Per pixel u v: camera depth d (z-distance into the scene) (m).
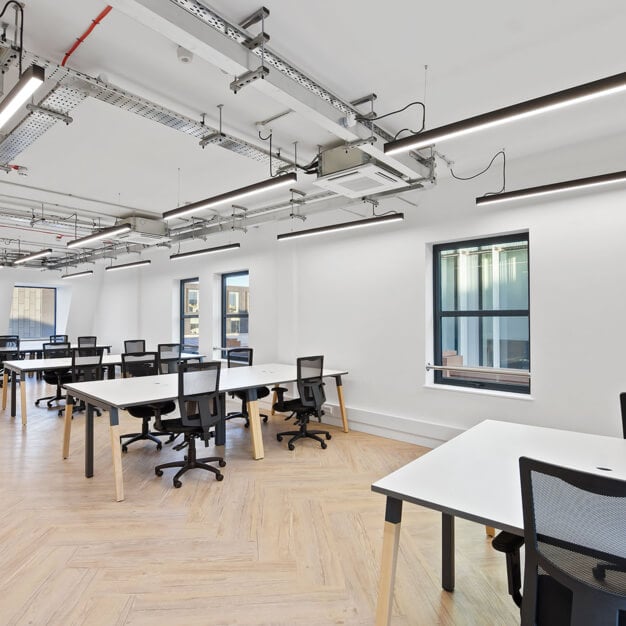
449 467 2.02
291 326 6.38
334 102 3.12
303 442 5.06
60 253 10.06
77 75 2.64
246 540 2.80
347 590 2.29
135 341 7.95
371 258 5.49
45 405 7.10
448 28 2.44
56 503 3.34
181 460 4.35
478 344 4.89
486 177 4.55
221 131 3.69
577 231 3.96
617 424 3.73
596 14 2.32
